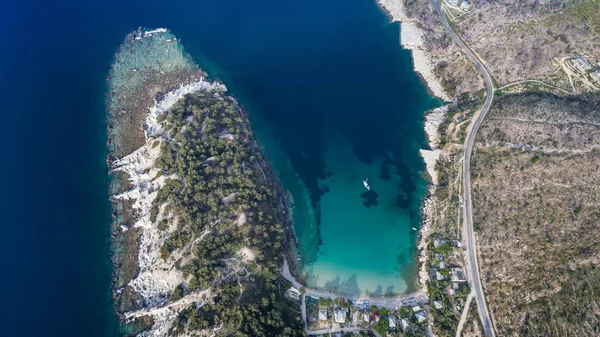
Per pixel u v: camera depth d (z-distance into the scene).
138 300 144.12
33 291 149.38
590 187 138.12
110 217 169.50
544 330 117.56
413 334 132.25
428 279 147.25
